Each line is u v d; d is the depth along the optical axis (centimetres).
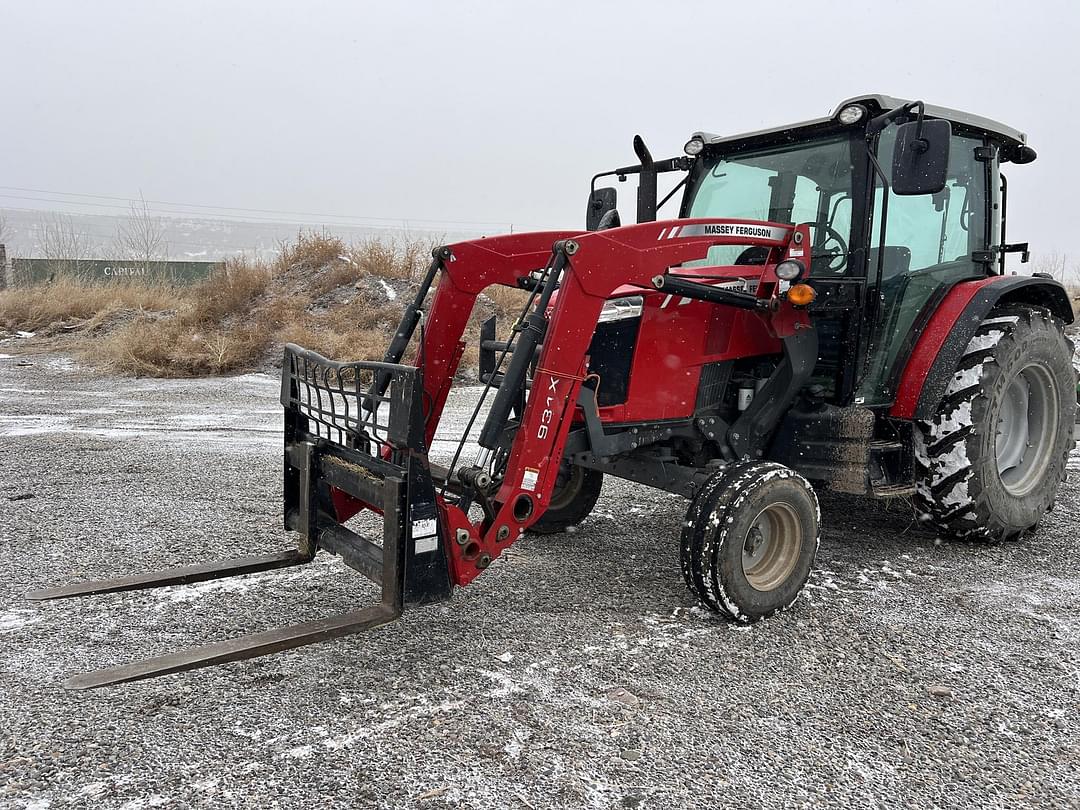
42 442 633
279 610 327
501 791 212
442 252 349
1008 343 409
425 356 354
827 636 314
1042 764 232
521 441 300
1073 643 310
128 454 596
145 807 203
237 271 1362
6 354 1156
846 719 253
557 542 431
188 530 423
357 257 1430
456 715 249
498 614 330
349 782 214
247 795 208
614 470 379
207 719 244
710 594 315
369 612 273
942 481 407
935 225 419
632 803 209
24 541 401
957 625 326
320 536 323
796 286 343
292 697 258
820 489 408
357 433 298
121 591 306
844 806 211
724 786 218
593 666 285
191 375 1033
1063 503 518
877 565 399
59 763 220
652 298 352
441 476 330
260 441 659
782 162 406
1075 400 466
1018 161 486
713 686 272
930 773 227
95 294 1427
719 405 388
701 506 319
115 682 228
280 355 1094
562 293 303
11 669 273
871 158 353
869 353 384
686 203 453
